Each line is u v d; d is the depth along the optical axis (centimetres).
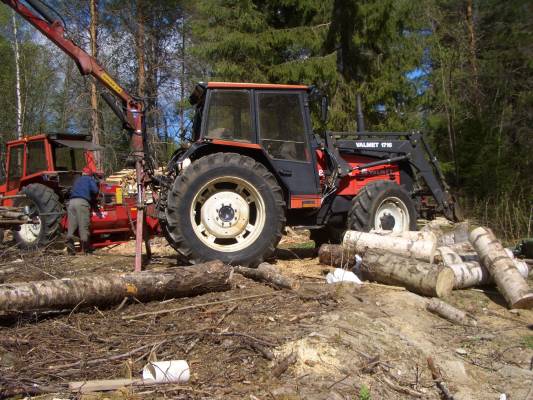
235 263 661
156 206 739
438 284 560
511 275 575
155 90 2125
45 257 821
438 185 880
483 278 616
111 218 959
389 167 855
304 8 1627
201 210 676
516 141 1611
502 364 454
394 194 785
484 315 552
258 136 723
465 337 496
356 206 768
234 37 1608
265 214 679
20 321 470
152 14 2141
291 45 1645
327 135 793
